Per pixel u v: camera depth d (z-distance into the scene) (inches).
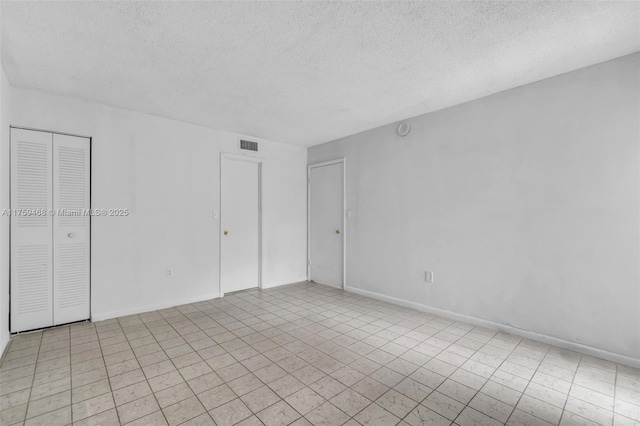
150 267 143.3
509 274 116.6
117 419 67.9
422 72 102.6
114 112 133.7
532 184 110.9
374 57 92.7
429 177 141.4
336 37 82.1
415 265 146.9
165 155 148.3
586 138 99.6
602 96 96.4
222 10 70.6
